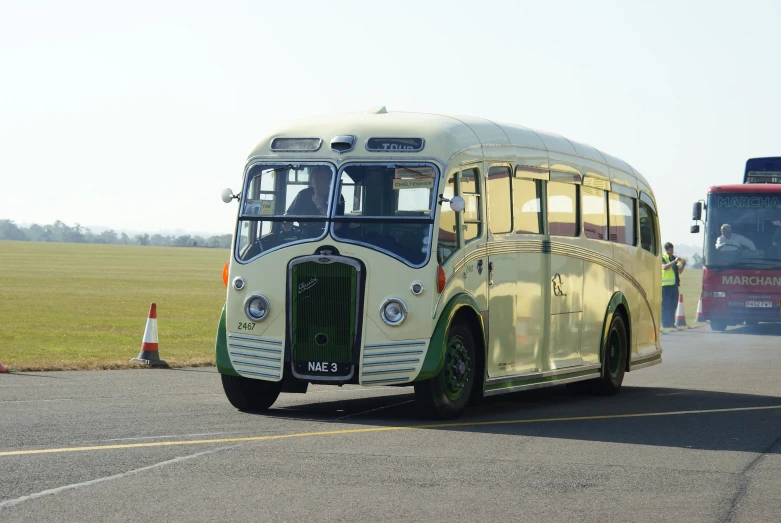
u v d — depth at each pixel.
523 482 8.58
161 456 9.35
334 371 12.01
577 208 15.38
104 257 117.44
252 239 12.51
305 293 12.11
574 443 10.67
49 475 8.42
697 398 15.34
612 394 16.08
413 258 11.94
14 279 55.34
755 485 8.66
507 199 13.46
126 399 13.39
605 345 15.96
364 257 11.98
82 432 10.62
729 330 32.84
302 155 12.49
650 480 8.79
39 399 13.15
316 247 12.14
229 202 12.82
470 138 12.73
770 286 31.33
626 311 16.94
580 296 15.34
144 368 17.45
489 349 13.02
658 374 19.28
